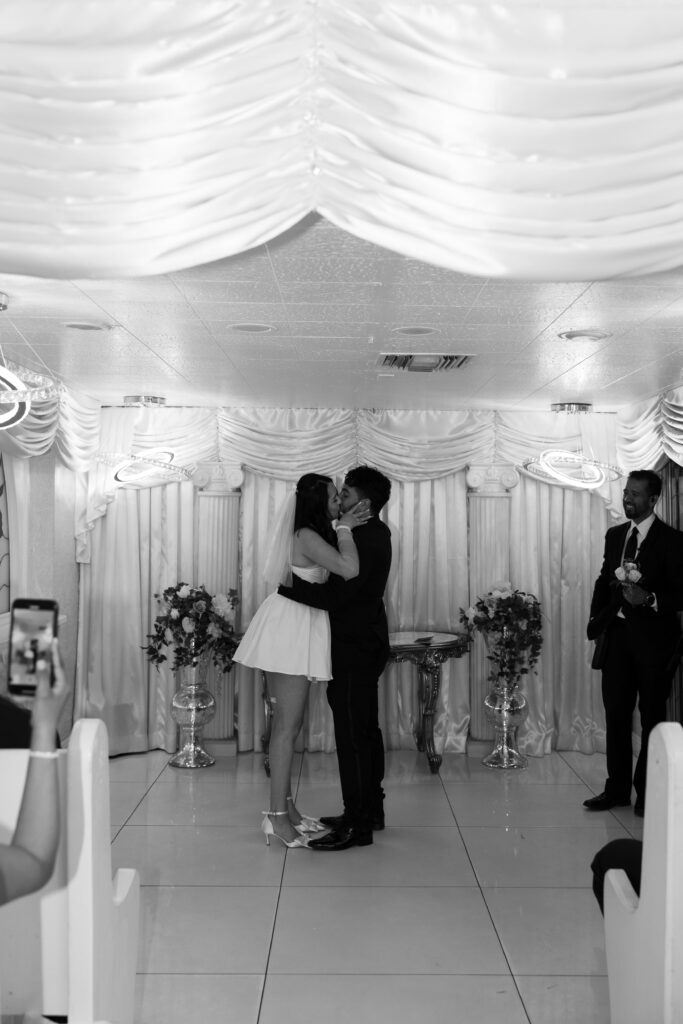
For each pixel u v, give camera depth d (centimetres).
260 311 383
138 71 212
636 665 546
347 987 347
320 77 217
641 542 549
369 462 702
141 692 690
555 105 214
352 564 468
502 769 656
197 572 695
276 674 492
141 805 567
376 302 366
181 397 644
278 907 419
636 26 209
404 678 709
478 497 704
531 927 399
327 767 659
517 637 653
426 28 208
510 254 227
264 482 700
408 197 226
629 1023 267
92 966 221
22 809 178
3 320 405
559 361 493
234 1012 328
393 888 441
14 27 210
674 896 234
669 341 439
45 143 222
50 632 178
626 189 223
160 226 230
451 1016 326
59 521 632
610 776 567
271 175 228
